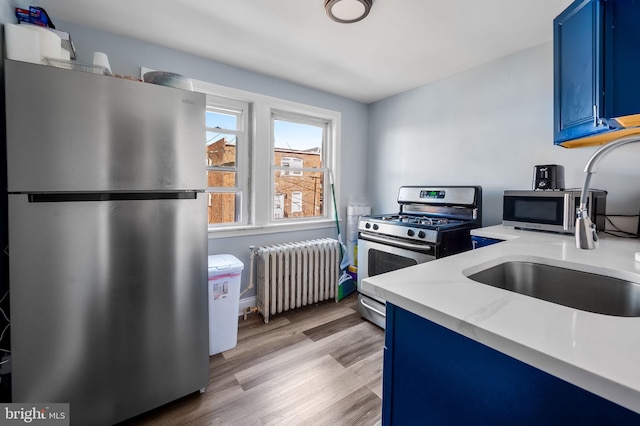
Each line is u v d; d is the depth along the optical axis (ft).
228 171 8.43
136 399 4.39
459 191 7.68
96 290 4.02
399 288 2.38
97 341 4.06
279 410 4.72
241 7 5.45
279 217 9.64
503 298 2.15
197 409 4.75
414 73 8.38
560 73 5.07
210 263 6.66
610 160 5.80
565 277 3.43
